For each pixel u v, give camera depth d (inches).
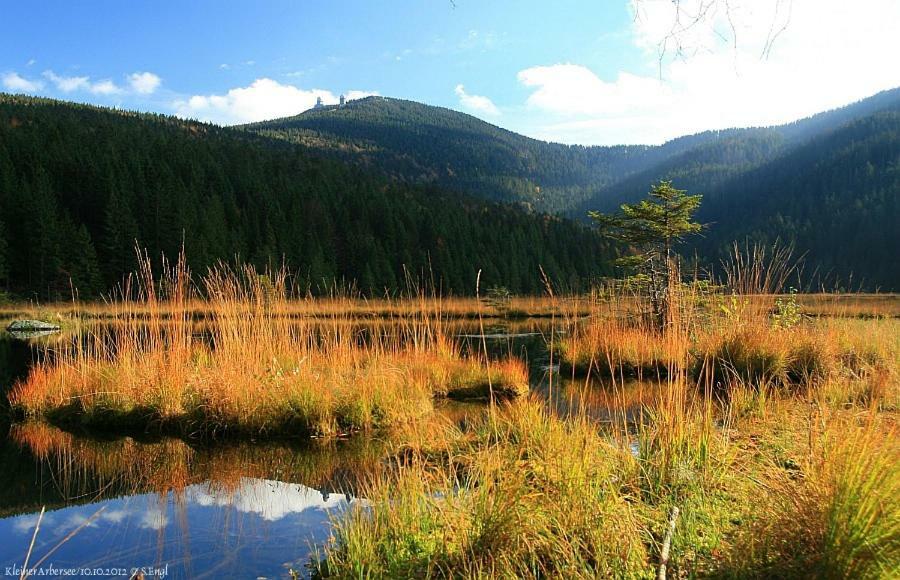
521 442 161.8
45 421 270.5
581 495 115.4
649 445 149.9
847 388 203.8
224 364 271.9
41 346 606.5
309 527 141.3
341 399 254.5
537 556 104.4
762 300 339.0
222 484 177.5
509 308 1093.1
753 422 183.0
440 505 122.5
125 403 261.6
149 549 128.9
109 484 178.5
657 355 374.3
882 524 84.7
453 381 331.3
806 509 96.6
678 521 111.3
